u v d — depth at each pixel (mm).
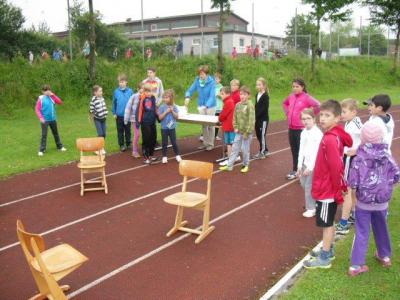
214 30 47938
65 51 29078
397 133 14344
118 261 5195
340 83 31953
